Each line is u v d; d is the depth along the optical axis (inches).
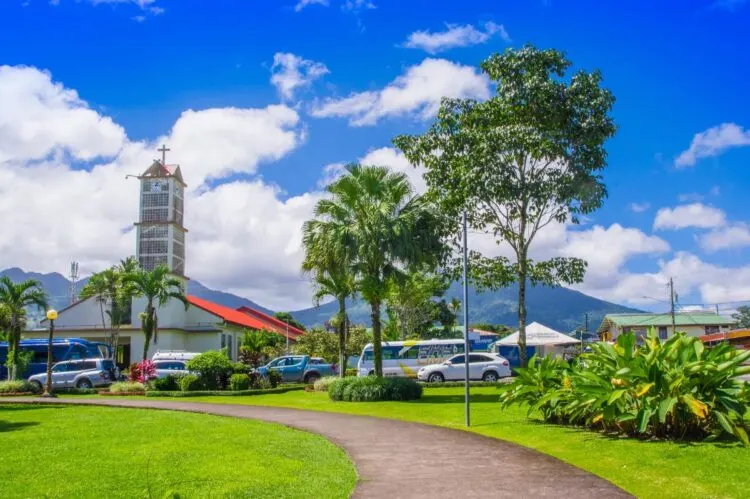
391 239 940.0
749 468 329.7
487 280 1107.3
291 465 398.9
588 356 496.4
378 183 967.0
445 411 716.0
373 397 903.7
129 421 670.5
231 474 370.3
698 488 305.0
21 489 338.6
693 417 403.5
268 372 1305.4
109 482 352.8
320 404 882.1
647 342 471.2
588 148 1040.2
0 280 1579.7
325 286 1252.5
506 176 1031.0
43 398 1074.7
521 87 1045.2
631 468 355.3
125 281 1998.0
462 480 346.9
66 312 2337.6
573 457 402.9
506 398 591.8
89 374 1376.7
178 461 415.5
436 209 1007.6
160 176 3043.8
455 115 1103.6
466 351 600.1
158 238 2982.3
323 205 981.2
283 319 4370.1
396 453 440.5
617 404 429.1
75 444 496.1
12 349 1561.3
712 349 440.8
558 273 1096.2
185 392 1105.4
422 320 2305.6
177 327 2300.7
